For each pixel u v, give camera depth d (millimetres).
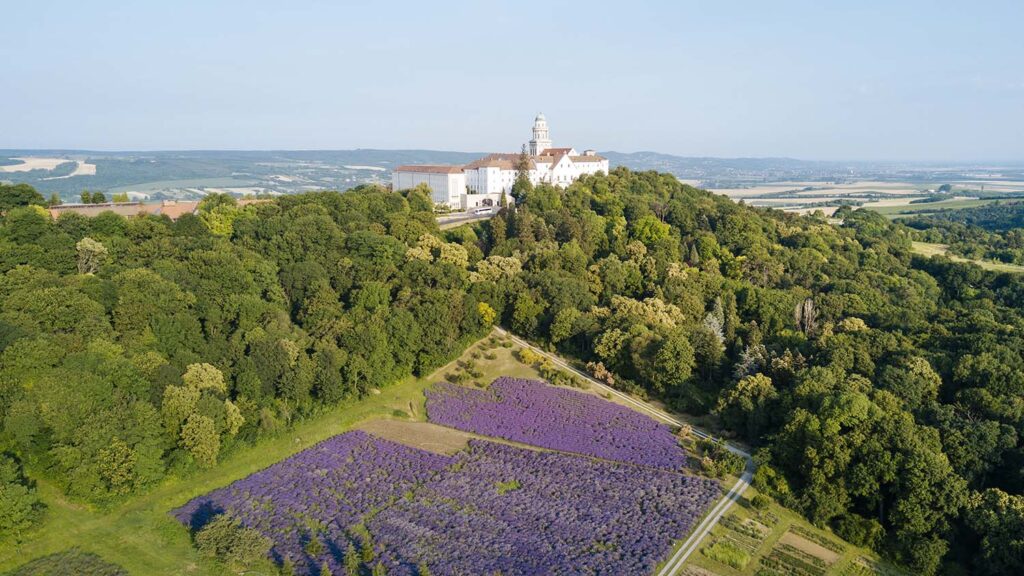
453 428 109500
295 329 121438
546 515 85312
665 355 117125
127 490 85312
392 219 174625
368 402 116500
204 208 172375
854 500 89062
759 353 121812
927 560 78000
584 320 134875
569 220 184125
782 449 95688
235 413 98562
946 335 125500
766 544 81562
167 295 112812
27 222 130125
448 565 75062
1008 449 89125
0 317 96750
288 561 74062
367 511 85750
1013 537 76250
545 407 115188
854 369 114750
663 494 90125
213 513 84688
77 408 86625
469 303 136500
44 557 75500
